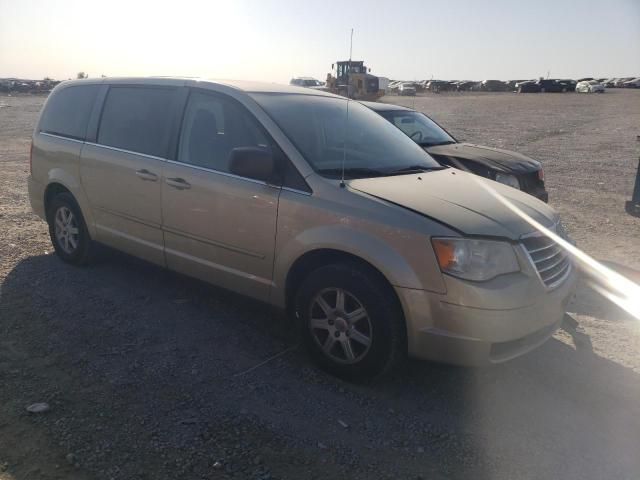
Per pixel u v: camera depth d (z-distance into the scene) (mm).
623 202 10227
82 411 3469
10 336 4406
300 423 3441
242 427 3373
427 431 3412
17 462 3004
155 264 5141
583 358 4324
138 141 5141
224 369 4039
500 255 3523
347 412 3578
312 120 4598
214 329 4656
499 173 7488
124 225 5277
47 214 6168
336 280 3793
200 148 4664
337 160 4281
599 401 3762
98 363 4051
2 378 3803
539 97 58594
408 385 3916
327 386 3871
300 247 3941
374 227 3641
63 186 5863
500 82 85500
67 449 3119
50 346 4270
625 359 4312
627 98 54375
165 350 4277
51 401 3559
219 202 4398
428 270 3473
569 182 12258
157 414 3469
